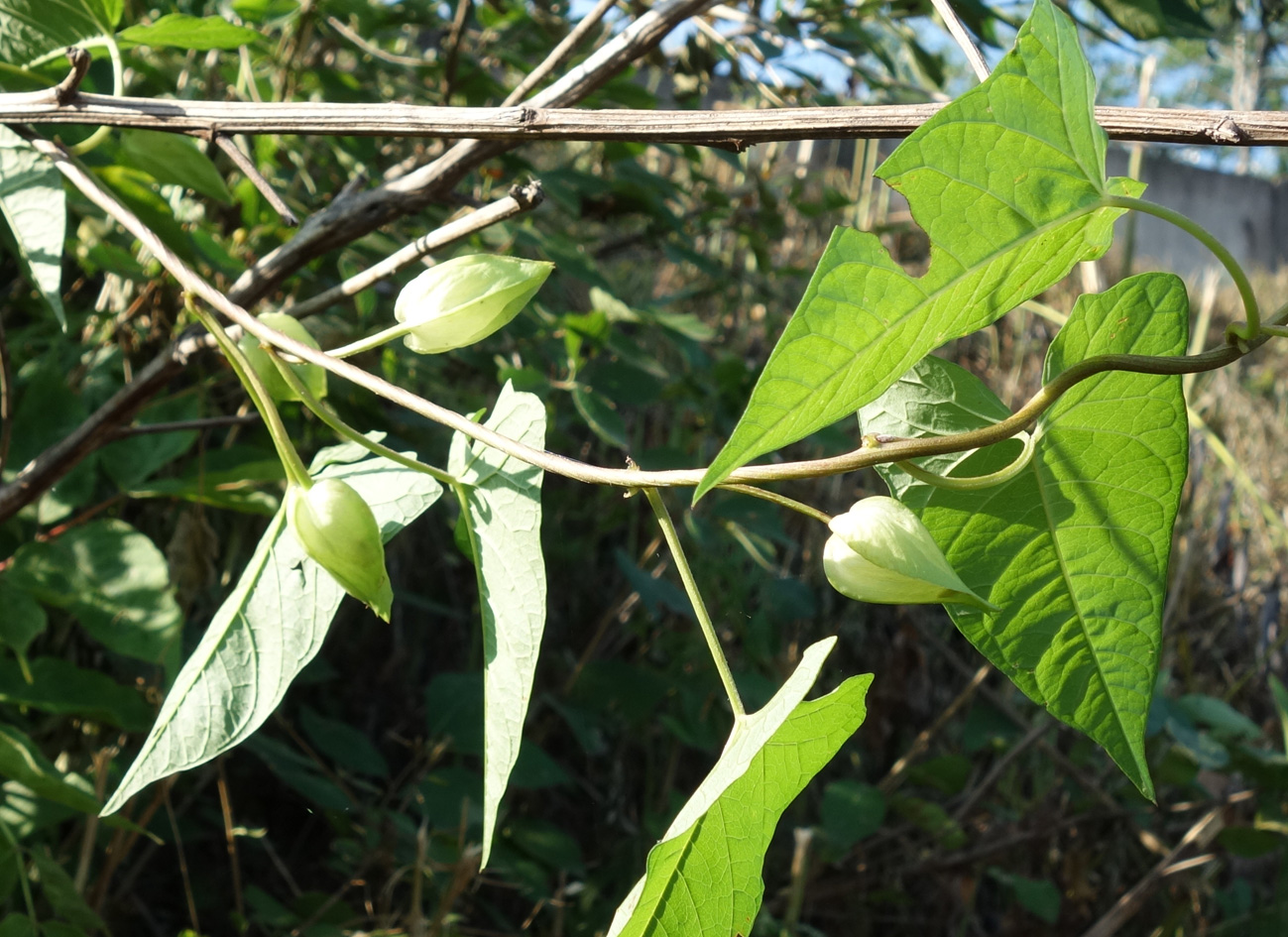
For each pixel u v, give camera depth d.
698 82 0.77
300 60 0.64
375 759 0.66
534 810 0.78
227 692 0.28
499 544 0.28
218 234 0.59
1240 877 0.88
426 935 0.59
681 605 0.71
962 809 0.78
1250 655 1.01
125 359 0.51
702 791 0.24
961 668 0.83
